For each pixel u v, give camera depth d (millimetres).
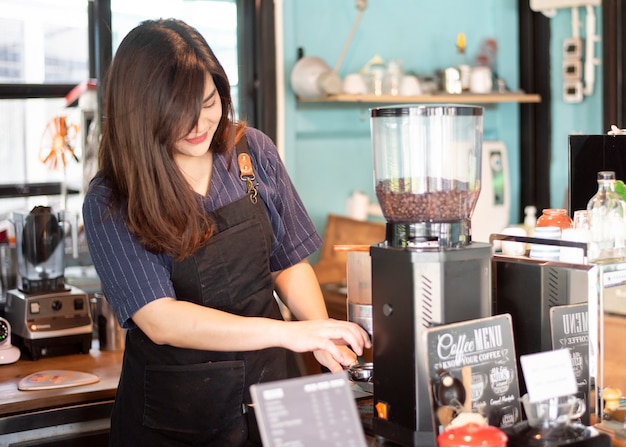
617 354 1788
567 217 1997
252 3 3861
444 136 1635
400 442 1651
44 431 2518
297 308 2275
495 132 4750
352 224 4059
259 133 2299
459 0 4578
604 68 3998
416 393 1608
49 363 2906
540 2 4359
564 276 1766
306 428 1333
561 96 4531
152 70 1876
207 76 1937
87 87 3486
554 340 1779
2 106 3354
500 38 4637
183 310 1934
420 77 4352
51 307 2990
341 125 4234
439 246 1638
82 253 3480
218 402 2090
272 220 2246
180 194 1947
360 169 4359
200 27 3756
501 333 1650
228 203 2137
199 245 2020
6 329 2922
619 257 1838
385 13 4355
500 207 4496
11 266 3297
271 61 3900
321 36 4137
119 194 2010
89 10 3471
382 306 1669
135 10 3533
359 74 4098
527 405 1581
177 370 2084
